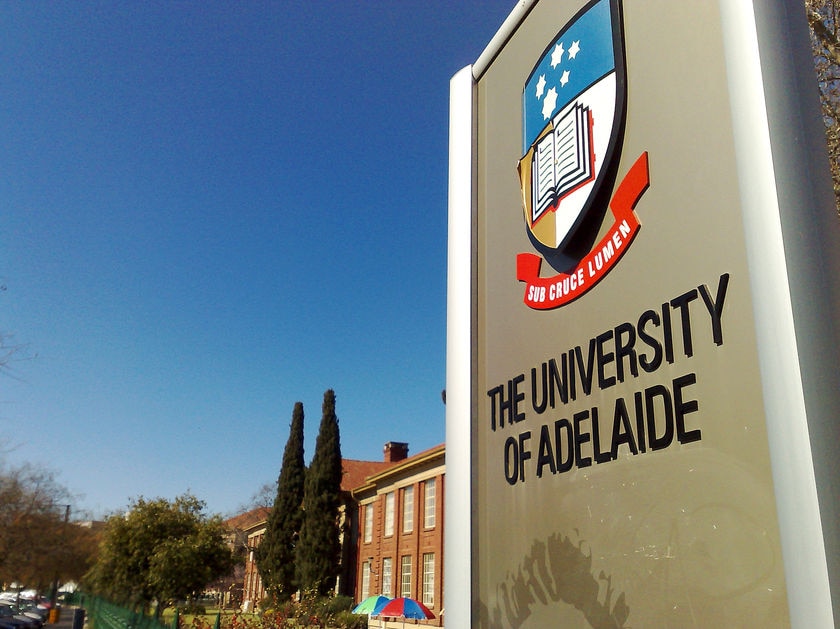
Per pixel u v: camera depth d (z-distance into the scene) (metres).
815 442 1.57
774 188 1.77
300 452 44.50
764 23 1.89
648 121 2.29
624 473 2.18
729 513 1.78
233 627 16.00
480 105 3.57
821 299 1.66
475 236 3.42
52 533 39.00
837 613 1.47
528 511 2.65
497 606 2.76
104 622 25.48
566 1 2.84
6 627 33.28
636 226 2.28
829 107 6.92
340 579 41.56
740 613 1.70
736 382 1.82
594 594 2.21
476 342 3.25
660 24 2.30
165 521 23.56
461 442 3.15
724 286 1.91
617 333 2.31
